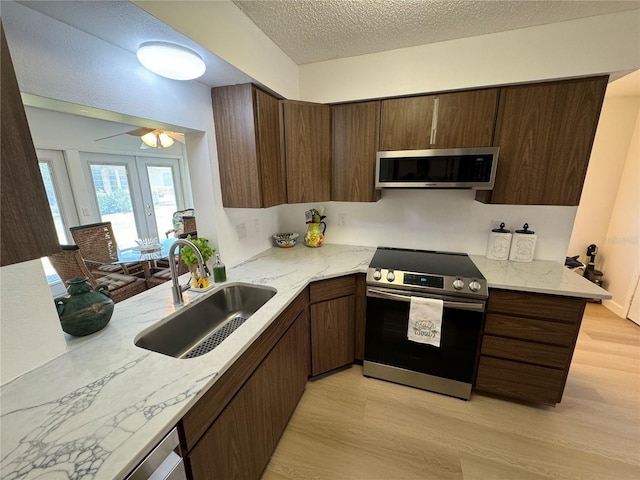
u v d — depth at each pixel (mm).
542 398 1683
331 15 1437
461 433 1578
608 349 2328
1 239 509
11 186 515
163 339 1243
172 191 5625
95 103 1054
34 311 893
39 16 873
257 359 1185
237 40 1369
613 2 1334
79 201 3746
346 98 1979
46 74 902
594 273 3127
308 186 2021
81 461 602
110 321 1203
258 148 1662
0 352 819
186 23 1061
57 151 3523
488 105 1664
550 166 1627
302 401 1812
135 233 4824
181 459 777
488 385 1785
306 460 1435
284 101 1843
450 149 1680
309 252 2285
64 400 771
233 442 1037
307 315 1789
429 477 1351
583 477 1335
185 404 754
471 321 1665
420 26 1545
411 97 1814
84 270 2334
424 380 1870
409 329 1745
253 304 1652
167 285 1636
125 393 795
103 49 1068
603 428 1594
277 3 1337
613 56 1463
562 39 1520
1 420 707
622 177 2986
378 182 1888
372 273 1819
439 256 2100
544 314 1569
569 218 1889
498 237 1963
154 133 3029
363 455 1459
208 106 1654
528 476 1346
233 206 1794
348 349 2049
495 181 1733
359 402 1804
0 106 493
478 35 1645
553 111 1571
